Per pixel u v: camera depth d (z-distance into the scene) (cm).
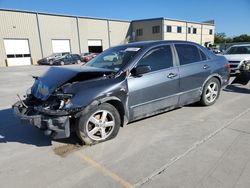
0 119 527
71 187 272
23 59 3145
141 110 424
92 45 3972
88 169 308
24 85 1084
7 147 382
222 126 435
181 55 494
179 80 477
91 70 385
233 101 612
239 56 1000
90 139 372
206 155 329
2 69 2289
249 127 427
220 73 574
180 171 293
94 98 356
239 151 337
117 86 380
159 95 445
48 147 377
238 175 280
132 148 361
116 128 394
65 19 3528
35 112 360
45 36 3328
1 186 278
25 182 285
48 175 298
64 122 338
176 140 383
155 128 436
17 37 3058
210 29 5884
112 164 318
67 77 364
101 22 4041
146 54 431
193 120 472
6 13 2936
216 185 263
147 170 299
